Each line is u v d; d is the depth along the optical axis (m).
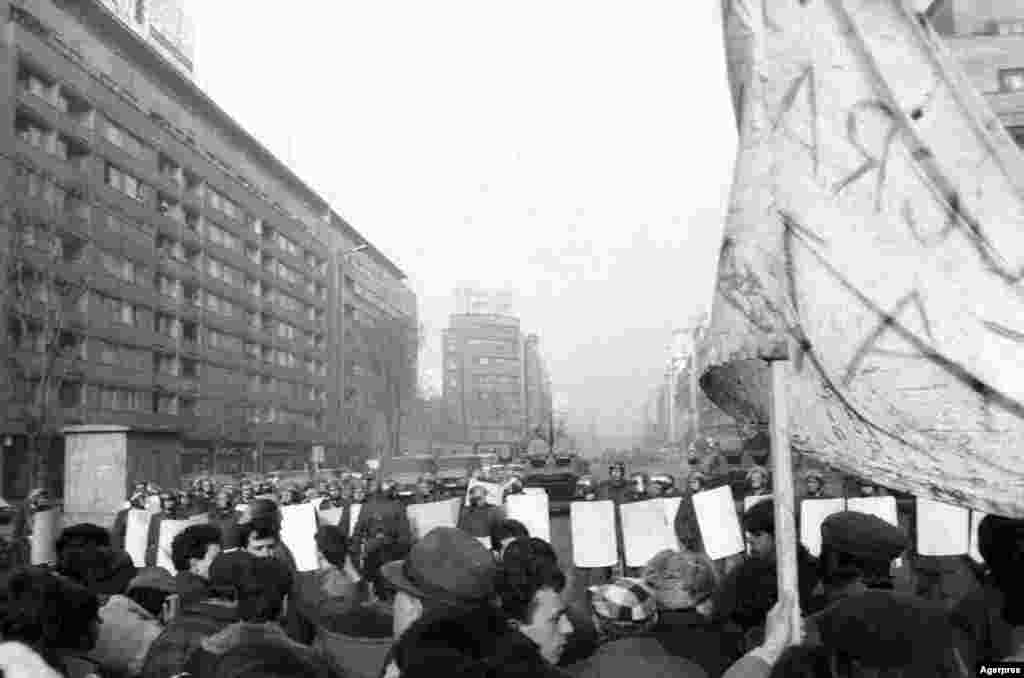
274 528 5.83
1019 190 3.19
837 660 2.30
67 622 3.40
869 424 3.12
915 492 3.00
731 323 3.12
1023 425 2.96
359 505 12.93
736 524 9.10
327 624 4.47
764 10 3.40
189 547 5.36
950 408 3.04
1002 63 39.41
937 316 3.13
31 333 48.56
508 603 3.26
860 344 3.16
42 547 7.50
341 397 108.69
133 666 4.62
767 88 3.32
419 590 3.03
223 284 78.62
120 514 12.42
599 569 11.65
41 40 52.03
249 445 80.94
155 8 82.81
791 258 3.21
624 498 12.54
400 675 2.47
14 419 46.06
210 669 3.46
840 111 3.32
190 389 70.81
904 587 9.20
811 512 9.04
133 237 62.12
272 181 93.81
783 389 2.81
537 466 19.31
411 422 124.75
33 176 50.03
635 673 3.00
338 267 111.38
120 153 61.03
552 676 2.49
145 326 63.66
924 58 3.32
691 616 3.33
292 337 96.19
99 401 56.72
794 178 3.27
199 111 77.12
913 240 3.21
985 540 2.82
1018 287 3.11
